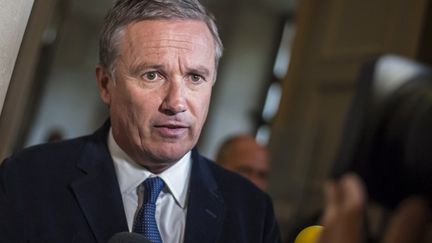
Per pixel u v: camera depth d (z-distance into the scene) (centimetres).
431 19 397
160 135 115
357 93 51
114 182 123
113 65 118
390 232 47
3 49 126
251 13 764
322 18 474
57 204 120
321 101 454
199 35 116
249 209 133
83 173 124
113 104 123
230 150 274
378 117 49
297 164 446
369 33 435
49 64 787
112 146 128
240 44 759
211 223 125
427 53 395
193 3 117
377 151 48
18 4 127
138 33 115
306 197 432
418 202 46
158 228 121
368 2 441
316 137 445
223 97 750
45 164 125
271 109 781
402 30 411
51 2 162
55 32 789
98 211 119
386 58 51
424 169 46
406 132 47
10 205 118
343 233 49
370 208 49
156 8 115
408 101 48
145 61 113
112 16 120
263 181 273
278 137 465
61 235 117
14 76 151
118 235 100
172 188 124
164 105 113
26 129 762
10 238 115
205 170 133
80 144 131
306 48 477
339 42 455
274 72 783
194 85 116
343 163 50
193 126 116
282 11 779
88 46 834
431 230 47
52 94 798
